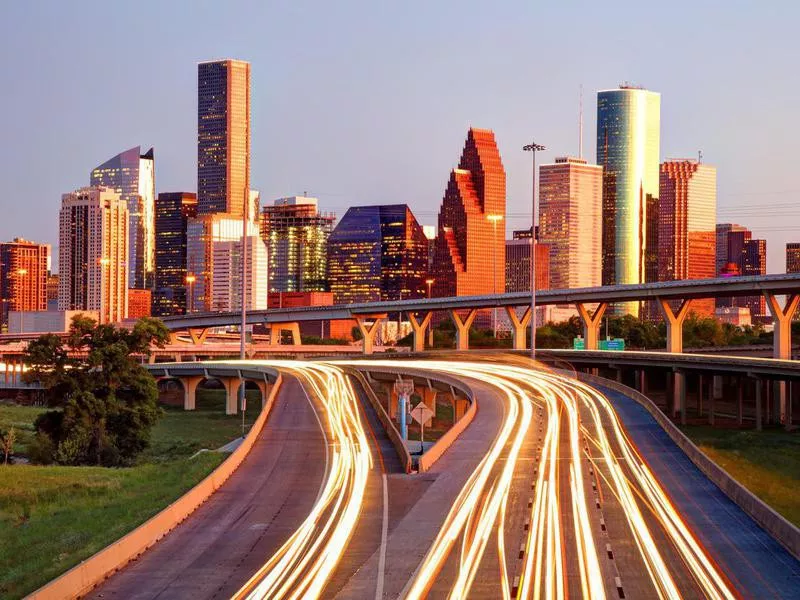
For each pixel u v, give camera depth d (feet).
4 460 376.48
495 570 128.36
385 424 276.21
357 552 139.33
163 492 203.00
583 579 123.65
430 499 175.32
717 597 116.47
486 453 223.71
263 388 558.97
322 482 195.62
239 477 203.31
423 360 606.14
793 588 120.57
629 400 324.60
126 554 135.95
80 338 415.64
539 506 166.61
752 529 150.20
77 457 372.38
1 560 155.74
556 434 250.78
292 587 122.52
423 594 118.83
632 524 153.38
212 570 131.34
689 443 215.51
